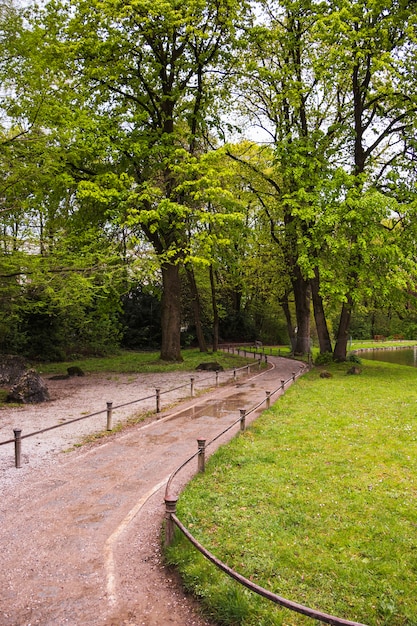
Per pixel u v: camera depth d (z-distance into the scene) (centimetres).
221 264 3828
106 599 502
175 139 2527
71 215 2508
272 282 3538
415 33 2191
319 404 1527
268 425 1237
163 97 2480
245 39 2577
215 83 2725
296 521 663
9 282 1819
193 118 2598
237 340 5528
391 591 499
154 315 4425
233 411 1463
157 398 1484
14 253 1695
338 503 722
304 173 2338
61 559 583
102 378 2359
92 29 2350
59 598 505
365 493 759
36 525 677
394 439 1077
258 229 3384
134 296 4481
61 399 1739
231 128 2630
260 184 3250
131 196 2119
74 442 1136
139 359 3341
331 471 866
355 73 2445
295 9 2436
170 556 566
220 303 5191
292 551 580
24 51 1664
